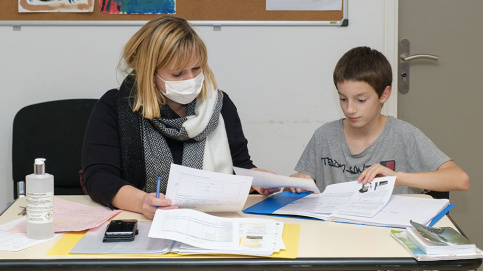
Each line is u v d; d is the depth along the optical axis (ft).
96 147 5.17
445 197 5.47
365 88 5.51
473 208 8.71
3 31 7.73
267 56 8.02
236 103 8.11
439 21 8.37
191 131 5.27
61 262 3.53
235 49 7.97
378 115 6.01
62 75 7.87
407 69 8.41
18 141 7.02
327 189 5.08
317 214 4.46
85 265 3.52
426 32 8.39
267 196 5.25
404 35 8.39
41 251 3.72
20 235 4.04
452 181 5.08
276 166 8.27
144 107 5.14
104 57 7.86
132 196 4.62
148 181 5.35
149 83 5.04
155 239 3.92
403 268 3.53
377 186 4.74
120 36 7.82
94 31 7.79
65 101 7.15
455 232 3.80
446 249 3.54
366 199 4.62
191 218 3.96
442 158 5.64
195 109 5.45
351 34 8.04
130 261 3.54
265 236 3.84
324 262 3.54
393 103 8.28
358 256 3.60
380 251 3.69
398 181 4.99
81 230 4.09
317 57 8.05
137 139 5.27
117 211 4.62
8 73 7.83
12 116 7.91
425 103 8.51
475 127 8.59
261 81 8.07
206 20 7.86
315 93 8.13
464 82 8.50
